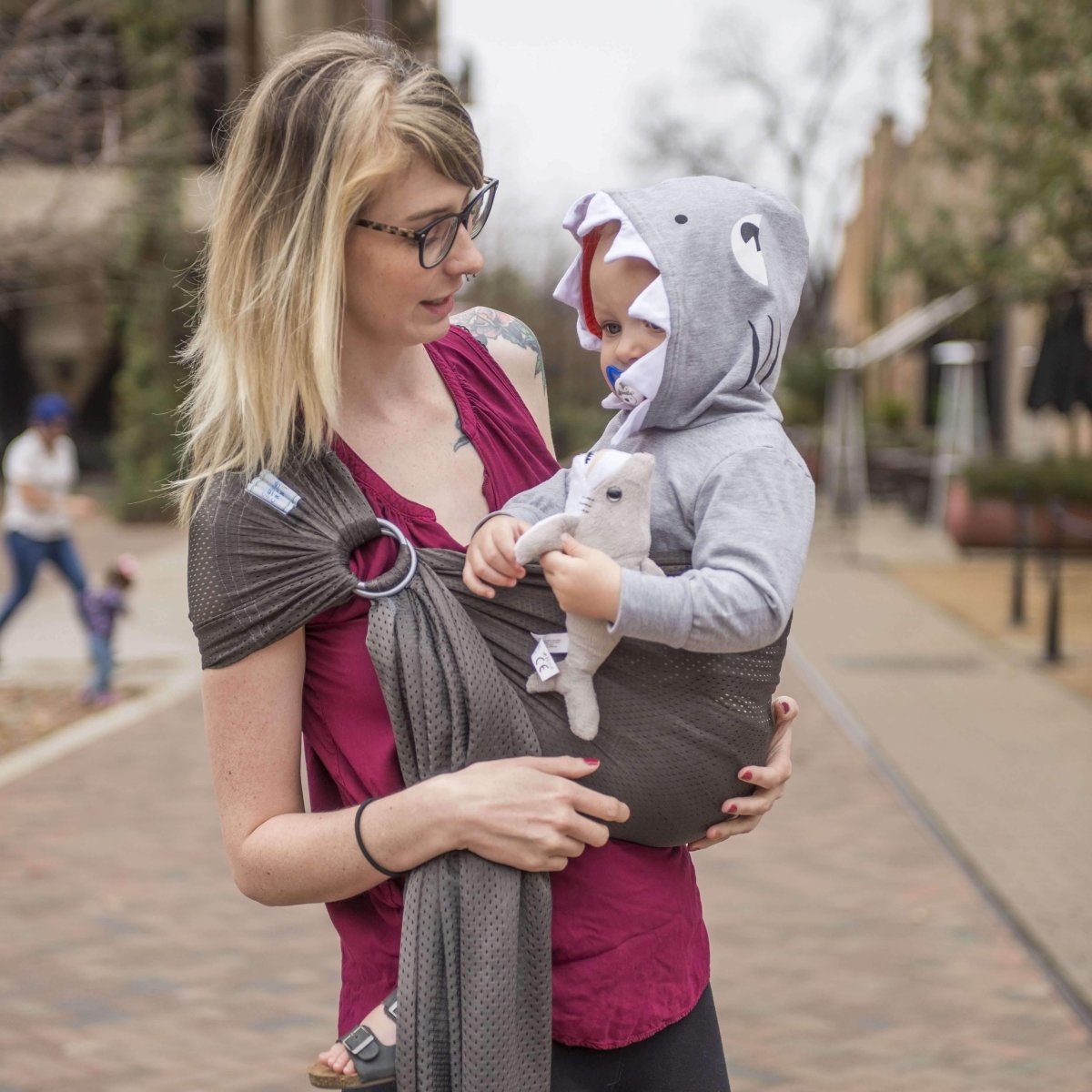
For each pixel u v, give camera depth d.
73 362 26.17
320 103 1.64
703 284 1.74
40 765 7.22
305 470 1.71
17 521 9.86
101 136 9.91
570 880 1.73
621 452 1.68
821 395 29.41
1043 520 16.94
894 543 19.19
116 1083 3.82
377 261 1.68
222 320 1.68
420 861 1.64
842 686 9.38
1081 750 7.52
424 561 1.70
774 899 5.31
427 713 1.65
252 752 1.70
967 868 5.60
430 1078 1.63
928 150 14.70
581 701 1.67
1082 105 11.70
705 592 1.59
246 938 4.89
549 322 31.48
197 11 16.42
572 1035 1.71
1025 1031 4.16
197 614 1.68
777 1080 3.87
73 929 4.95
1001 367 24.73
